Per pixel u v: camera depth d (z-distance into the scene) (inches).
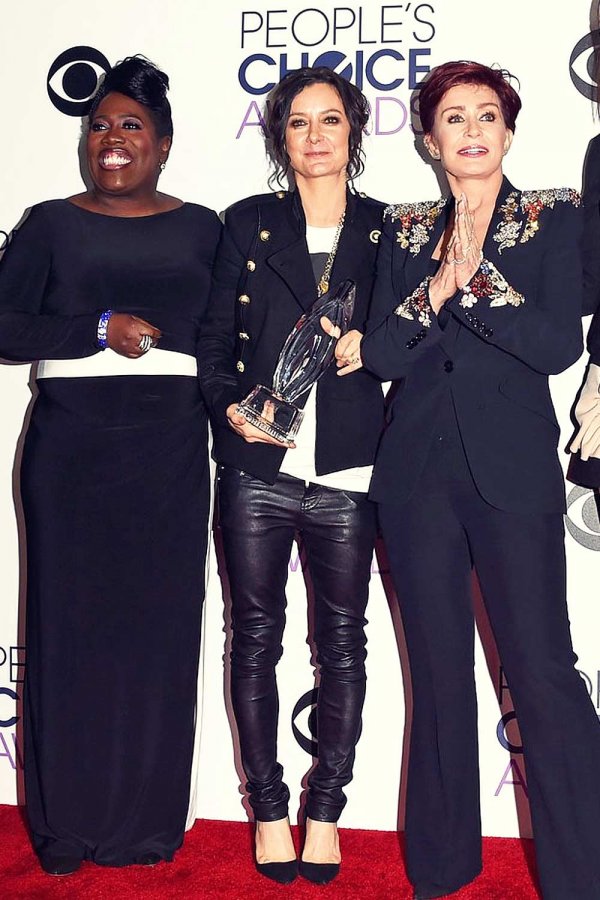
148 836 92.7
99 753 91.9
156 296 92.6
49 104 104.4
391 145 101.2
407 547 81.4
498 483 77.4
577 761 77.1
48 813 91.7
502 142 79.5
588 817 77.2
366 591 89.7
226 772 105.3
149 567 91.7
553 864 78.1
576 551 99.7
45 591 91.5
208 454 95.7
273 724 90.1
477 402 78.8
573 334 77.0
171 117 99.0
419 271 81.9
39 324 90.0
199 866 92.3
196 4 102.5
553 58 97.6
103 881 89.0
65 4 103.9
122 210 93.6
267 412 84.4
